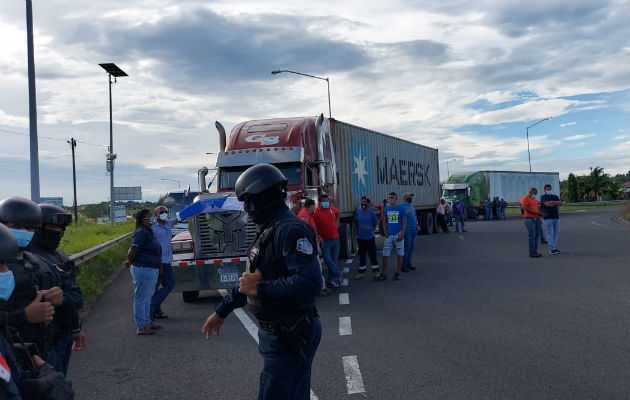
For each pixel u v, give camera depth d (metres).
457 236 27.22
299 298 3.15
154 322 9.45
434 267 14.98
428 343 7.04
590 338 6.90
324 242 12.15
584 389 5.16
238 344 7.62
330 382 5.70
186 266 10.96
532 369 5.80
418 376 5.75
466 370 5.88
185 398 5.50
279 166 14.75
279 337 3.22
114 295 12.62
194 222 11.26
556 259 15.32
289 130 15.35
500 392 5.19
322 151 15.60
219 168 14.94
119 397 5.62
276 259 3.17
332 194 16.98
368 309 9.54
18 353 2.68
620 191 101.56
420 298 10.34
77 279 12.46
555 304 9.10
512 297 9.91
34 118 17.25
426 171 30.64
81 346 4.29
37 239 4.02
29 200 3.43
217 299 11.86
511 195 54.69
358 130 21.36
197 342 7.84
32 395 2.53
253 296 3.20
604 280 11.33
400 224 12.94
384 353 6.68
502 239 24.09
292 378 3.26
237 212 11.20
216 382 5.97
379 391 5.37
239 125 16.11
